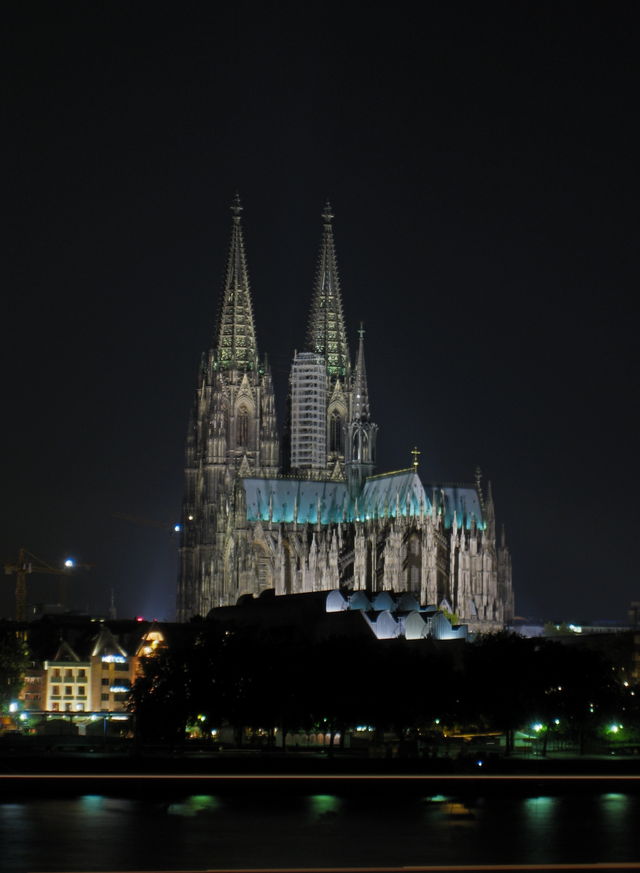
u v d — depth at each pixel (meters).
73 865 146.88
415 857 153.50
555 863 151.38
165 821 171.50
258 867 147.25
